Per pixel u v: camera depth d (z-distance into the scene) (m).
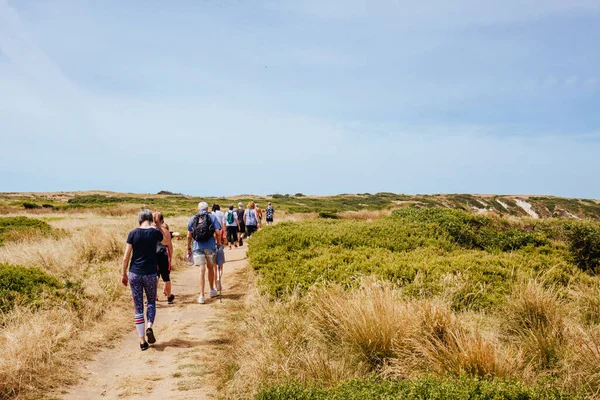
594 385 4.25
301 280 8.56
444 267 8.99
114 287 9.06
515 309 6.38
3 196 73.75
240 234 18.81
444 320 5.50
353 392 3.98
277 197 87.31
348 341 5.58
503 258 10.30
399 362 4.94
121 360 5.82
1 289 7.11
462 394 3.71
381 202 82.19
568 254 11.31
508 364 4.55
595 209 62.28
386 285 7.19
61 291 7.71
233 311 8.09
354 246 11.68
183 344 6.40
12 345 5.25
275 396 4.13
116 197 72.94
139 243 6.39
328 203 75.81
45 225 20.02
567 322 5.99
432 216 15.68
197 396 4.73
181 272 12.55
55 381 4.97
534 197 72.00
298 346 5.56
